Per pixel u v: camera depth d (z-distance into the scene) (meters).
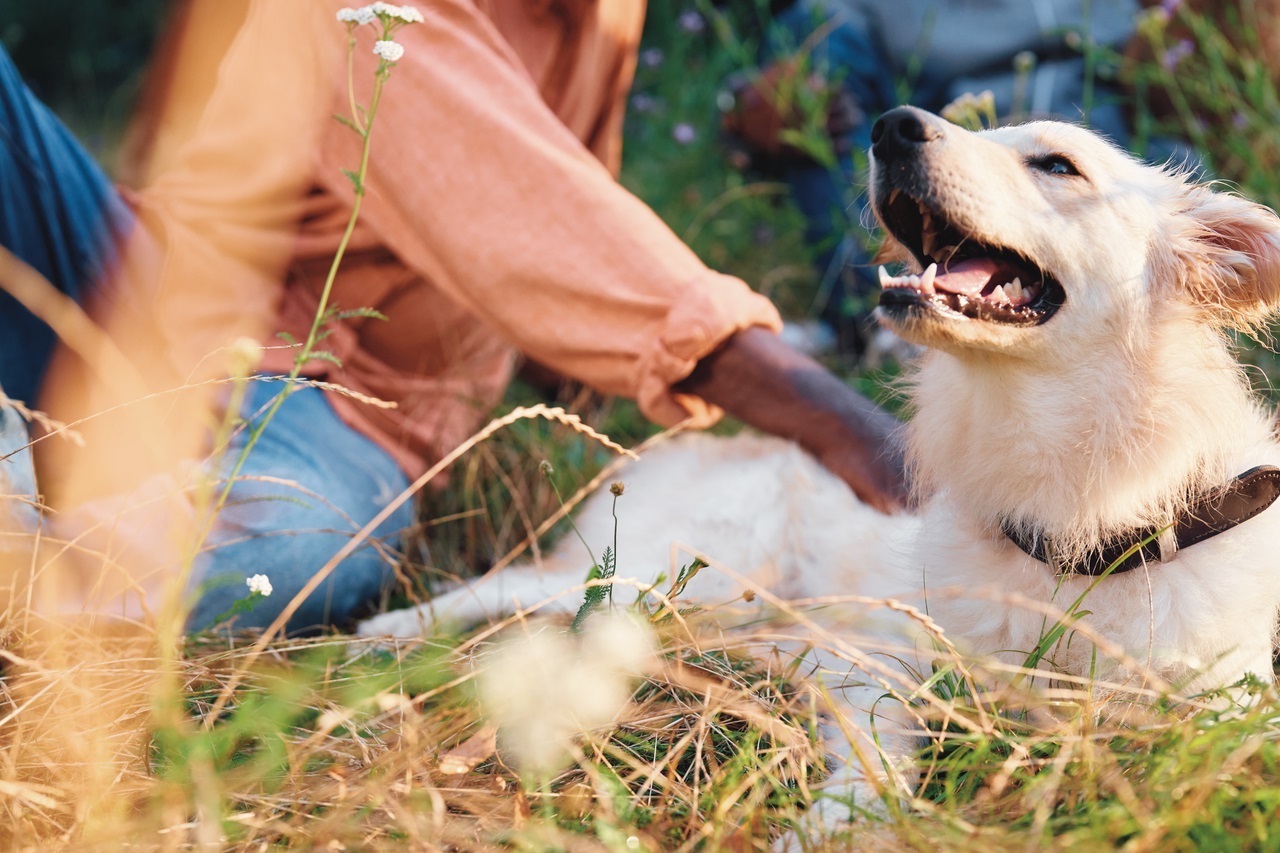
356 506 2.76
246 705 1.71
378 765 1.76
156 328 2.83
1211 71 4.03
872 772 1.66
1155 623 2.13
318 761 1.90
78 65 11.55
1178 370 2.31
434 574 3.07
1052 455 2.31
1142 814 1.53
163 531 2.40
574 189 2.56
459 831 1.65
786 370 2.64
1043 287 2.33
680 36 6.50
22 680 1.97
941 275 2.36
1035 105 4.52
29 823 1.59
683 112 5.95
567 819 1.70
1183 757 1.63
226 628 2.44
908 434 2.65
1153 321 2.36
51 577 2.14
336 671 2.25
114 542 2.36
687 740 1.81
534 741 1.65
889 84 4.91
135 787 1.73
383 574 2.93
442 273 2.72
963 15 4.77
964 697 2.02
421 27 2.69
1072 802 1.64
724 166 5.64
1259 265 2.39
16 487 2.23
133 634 2.26
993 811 1.69
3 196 2.60
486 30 2.78
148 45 11.81
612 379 2.62
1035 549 2.28
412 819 1.56
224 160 2.89
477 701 1.87
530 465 3.45
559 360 2.66
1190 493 2.22
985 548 2.38
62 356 2.63
